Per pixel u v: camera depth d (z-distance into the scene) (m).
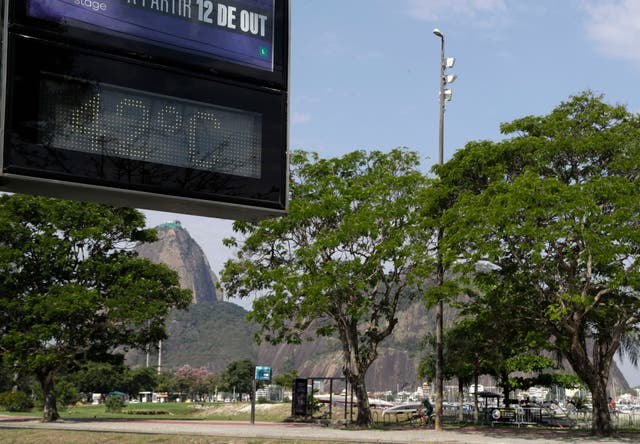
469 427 37.47
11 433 30.92
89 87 9.43
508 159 33.34
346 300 37.50
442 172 35.16
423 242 36.62
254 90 10.62
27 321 39.16
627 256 29.47
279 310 35.81
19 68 9.00
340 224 37.53
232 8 10.55
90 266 40.69
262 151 10.57
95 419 44.31
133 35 9.80
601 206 30.20
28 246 39.59
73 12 9.41
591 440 28.72
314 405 48.12
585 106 33.50
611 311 34.41
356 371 38.34
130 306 40.00
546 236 28.27
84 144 9.32
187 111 10.09
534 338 36.72
